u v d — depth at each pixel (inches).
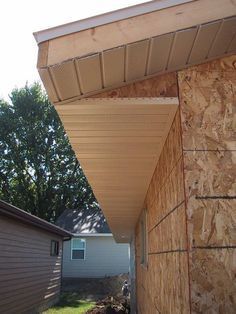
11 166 1049.5
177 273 93.0
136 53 75.0
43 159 1068.5
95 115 94.2
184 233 82.1
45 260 489.7
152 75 85.9
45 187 1069.8
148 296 196.5
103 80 80.7
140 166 148.6
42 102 1070.4
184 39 75.7
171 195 102.7
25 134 1059.3
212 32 76.1
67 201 1080.2
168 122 99.4
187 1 74.9
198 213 79.8
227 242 78.3
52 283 531.8
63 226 846.5
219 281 76.3
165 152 115.6
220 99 86.4
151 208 174.4
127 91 86.6
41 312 460.1
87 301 573.6
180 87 86.9
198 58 84.8
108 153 129.6
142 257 255.1
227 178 81.8
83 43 71.9
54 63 71.2
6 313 323.9
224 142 84.0
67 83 78.5
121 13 72.8
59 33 71.7
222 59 88.4
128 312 412.5
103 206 254.7
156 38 73.3
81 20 72.0
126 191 203.0
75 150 125.3
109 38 72.4
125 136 111.4
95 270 799.7
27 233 402.9
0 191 1050.1
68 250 809.5
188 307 77.9
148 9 73.5
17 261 362.0
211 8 74.9
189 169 82.3
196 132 84.4
